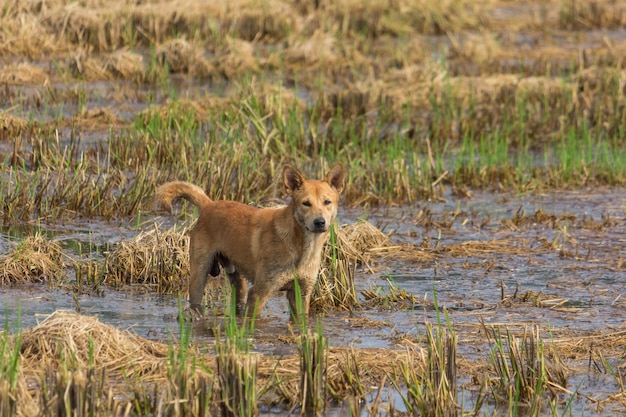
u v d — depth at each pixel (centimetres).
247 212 2550
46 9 6744
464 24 7994
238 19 7162
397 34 7712
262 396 1994
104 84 5794
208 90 5750
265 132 4456
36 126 4625
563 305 2708
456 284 2912
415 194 4022
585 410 1994
